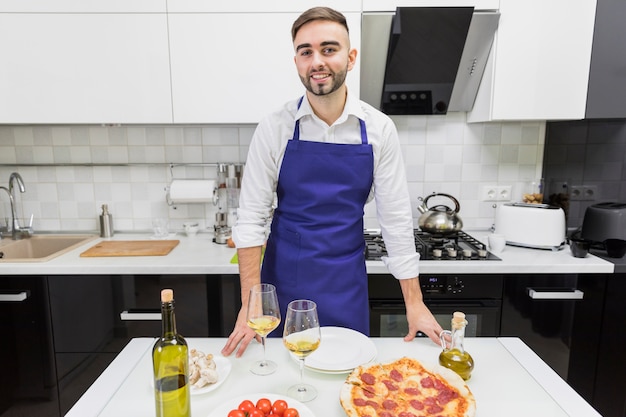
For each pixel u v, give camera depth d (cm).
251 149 137
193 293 191
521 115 202
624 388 198
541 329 193
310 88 115
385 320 196
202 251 208
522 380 96
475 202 245
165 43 194
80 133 234
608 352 195
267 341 115
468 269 187
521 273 189
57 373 195
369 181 135
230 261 193
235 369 100
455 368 95
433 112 224
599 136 202
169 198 229
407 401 82
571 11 194
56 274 188
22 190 222
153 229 240
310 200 133
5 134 233
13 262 189
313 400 88
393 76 211
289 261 138
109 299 190
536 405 87
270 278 144
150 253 201
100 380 96
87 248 214
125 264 189
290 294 139
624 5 193
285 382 95
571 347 195
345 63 114
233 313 193
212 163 237
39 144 235
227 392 91
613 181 197
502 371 99
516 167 242
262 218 137
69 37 193
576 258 196
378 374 90
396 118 236
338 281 136
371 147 131
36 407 198
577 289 190
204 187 224
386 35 199
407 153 239
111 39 194
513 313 192
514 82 200
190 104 199
